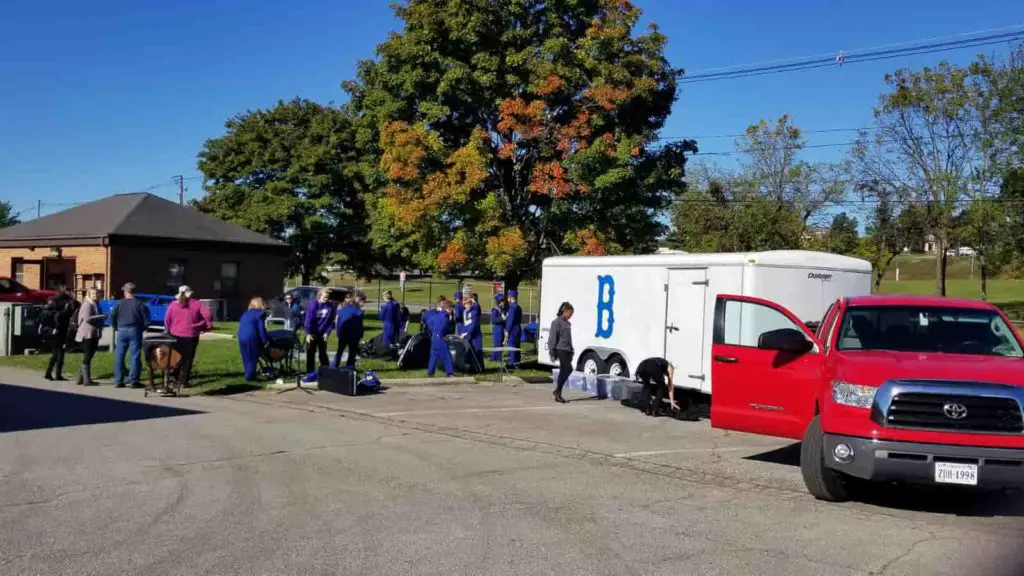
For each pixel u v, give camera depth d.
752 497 7.81
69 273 33.72
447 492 7.79
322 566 5.54
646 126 24.09
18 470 8.46
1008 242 40.66
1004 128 38.25
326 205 41.69
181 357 14.31
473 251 23.36
